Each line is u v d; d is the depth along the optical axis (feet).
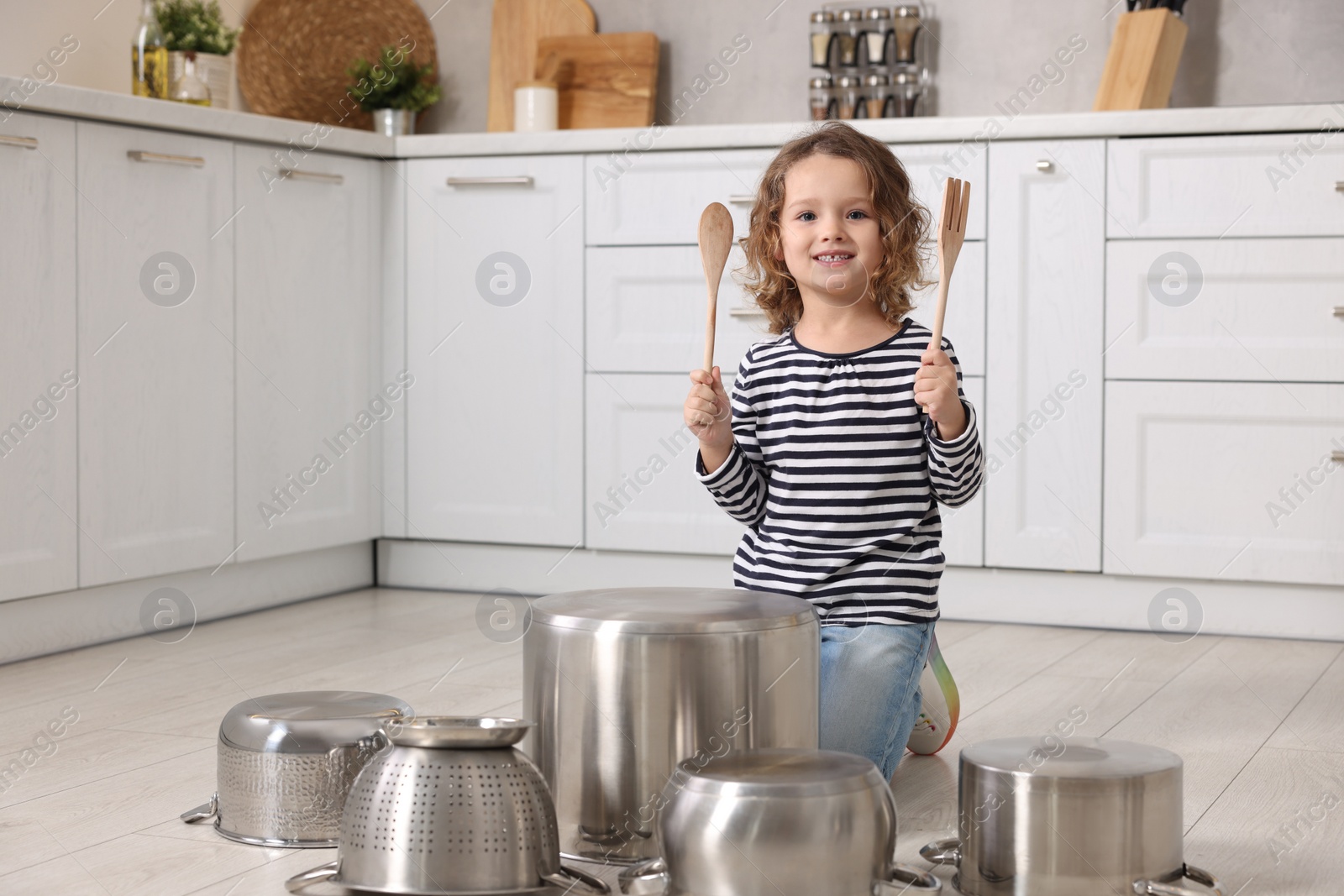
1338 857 4.00
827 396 4.82
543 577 8.86
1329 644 7.34
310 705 4.43
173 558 7.60
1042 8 9.11
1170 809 3.66
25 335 6.70
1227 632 7.61
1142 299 7.53
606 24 10.04
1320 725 5.61
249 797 4.20
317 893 3.69
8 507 6.68
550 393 8.66
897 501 4.74
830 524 4.76
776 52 9.71
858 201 4.86
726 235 4.66
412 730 3.64
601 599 4.31
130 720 5.72
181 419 7.60
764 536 4.93
